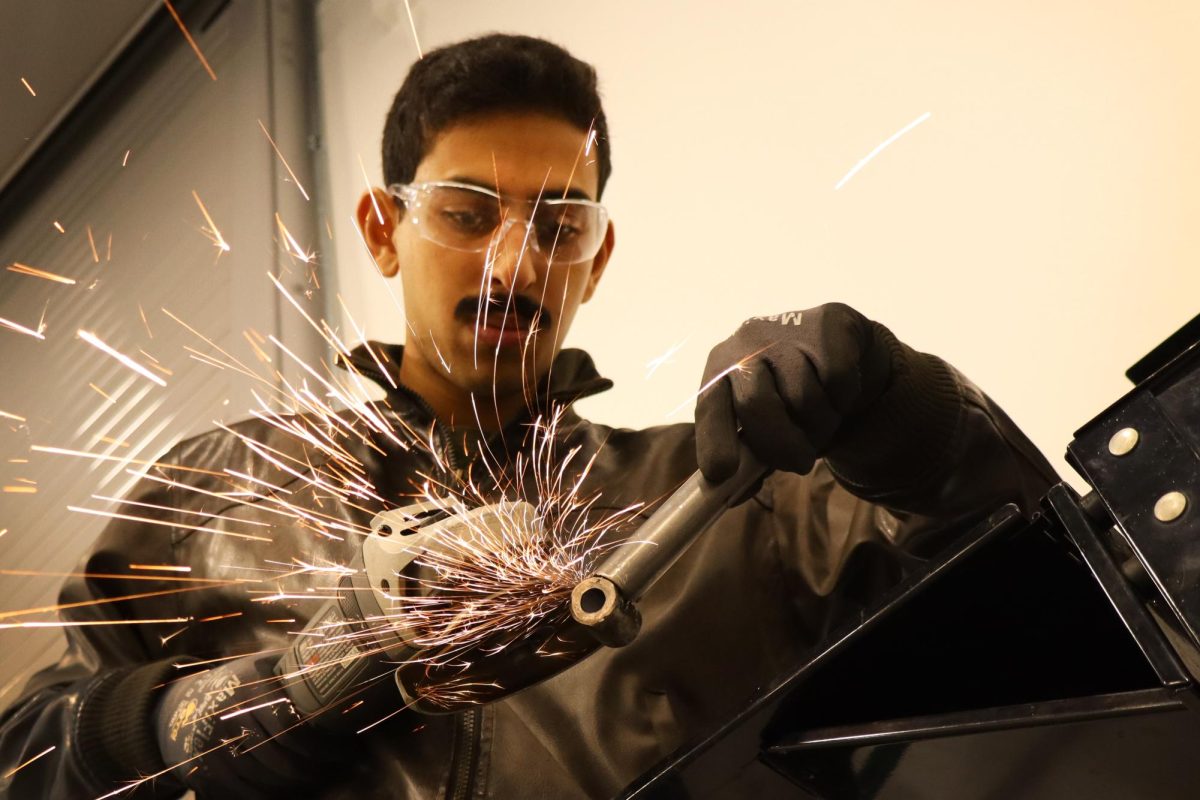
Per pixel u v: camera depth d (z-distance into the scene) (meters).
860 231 1.72
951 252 1.63
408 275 1.37
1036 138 1.57
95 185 3.28
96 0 3.05
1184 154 1.44
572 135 1.37
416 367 1.42
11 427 3.23
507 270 1.28
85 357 3.06
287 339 2.38
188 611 1.31
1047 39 1.59
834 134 1.79
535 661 0.95
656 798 0.87
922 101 1.71
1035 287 1.54
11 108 3.38
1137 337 1.43
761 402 0.96
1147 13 1.50
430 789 1.10
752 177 1.88
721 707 1.15
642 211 2.02
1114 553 0.74
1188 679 0.62
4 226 3.59
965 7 1.68
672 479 1.33
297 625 1.24
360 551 1.02
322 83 2.72
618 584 0.88
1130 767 0.73
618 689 1.14
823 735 0.81
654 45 2.09
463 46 1.43
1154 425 0.71
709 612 1.20
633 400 1.93
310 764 1.10
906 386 1.08
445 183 1.32
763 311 1.80
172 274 2.85
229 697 1.11
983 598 0.84
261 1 2.82
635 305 1.98
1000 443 1.11
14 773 1.17
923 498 1.11
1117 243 1.47
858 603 1.20
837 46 1.82
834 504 1.25
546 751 1.12
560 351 1.46
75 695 1.18
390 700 1.06
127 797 1.14
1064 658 0.88
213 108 2.90
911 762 0.80
